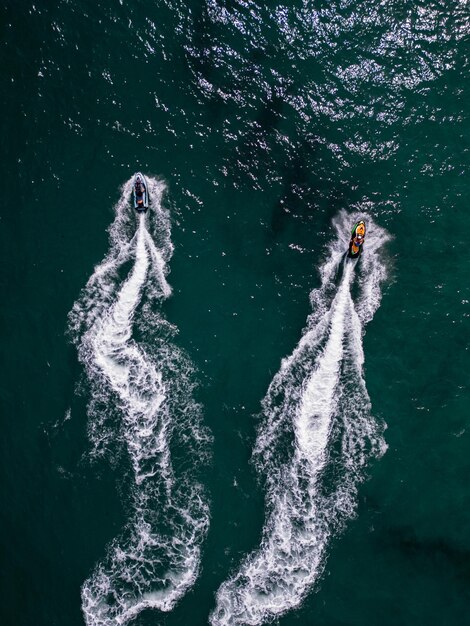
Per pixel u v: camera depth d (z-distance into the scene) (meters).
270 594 42.22
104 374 46.81
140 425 45.88
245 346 48.34
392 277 50.22
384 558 43.47
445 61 54.41
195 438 45.84
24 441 45.09
